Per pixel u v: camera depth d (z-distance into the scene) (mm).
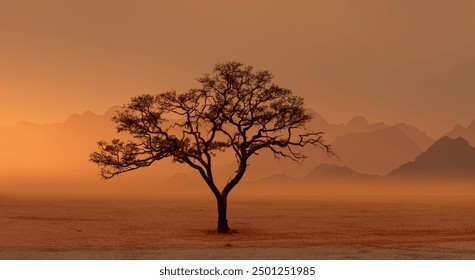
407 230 59219
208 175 54344
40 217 80250
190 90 53969
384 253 31375
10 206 120062
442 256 30156
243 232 55281
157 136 53531
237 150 54312
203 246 37938
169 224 68000
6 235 51594
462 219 80625
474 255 30750
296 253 31359
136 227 62500
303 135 54719
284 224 68250
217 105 53750
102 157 52594
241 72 54000
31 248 35688
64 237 49906
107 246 39031
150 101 53281
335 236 51031
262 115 53125
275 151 54625
